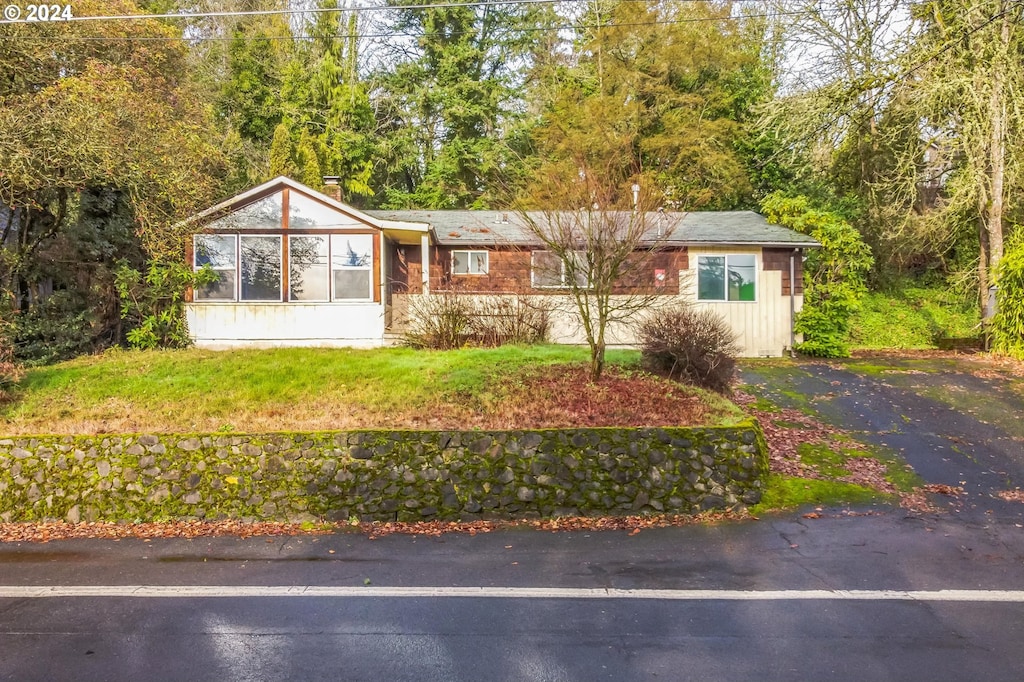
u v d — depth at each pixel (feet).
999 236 55.67
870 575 18.04
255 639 14.35
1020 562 18.98
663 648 13.80
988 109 55.06
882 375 44.57
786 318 54.29
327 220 48.47
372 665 13.12
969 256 69.62
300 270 48.42
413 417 26.96
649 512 24.02
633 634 14.48
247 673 12.82
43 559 19.89
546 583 17.66
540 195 39.86
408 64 104.99
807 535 21.50
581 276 33.55
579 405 28.04
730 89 88.53
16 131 36.76
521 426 25.68
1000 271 52.42
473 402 28.76
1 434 25.35
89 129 38.27
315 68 96.48
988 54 55.62
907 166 60.59
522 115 99.86
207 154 47.73
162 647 13.98
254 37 93.35
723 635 14.40
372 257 48.49
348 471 23.86
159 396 31.19
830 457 29.73
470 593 16.98
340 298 48.44
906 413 35.94
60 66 45.01
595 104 82.99
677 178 82.74
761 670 12.82
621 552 20.18
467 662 13.25
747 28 86.69
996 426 33.68
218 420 27.22
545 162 69.26
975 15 54.34
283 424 26.35
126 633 14.70
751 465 24.75
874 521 22.82
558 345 41.39
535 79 100.07
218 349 44.01
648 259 34.42
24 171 36.47
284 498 23.65
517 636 14.42
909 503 24.64
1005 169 57.06
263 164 80.12
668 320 33.81
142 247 48.49
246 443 24.03
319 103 97.09
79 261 47.62
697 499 24.29
